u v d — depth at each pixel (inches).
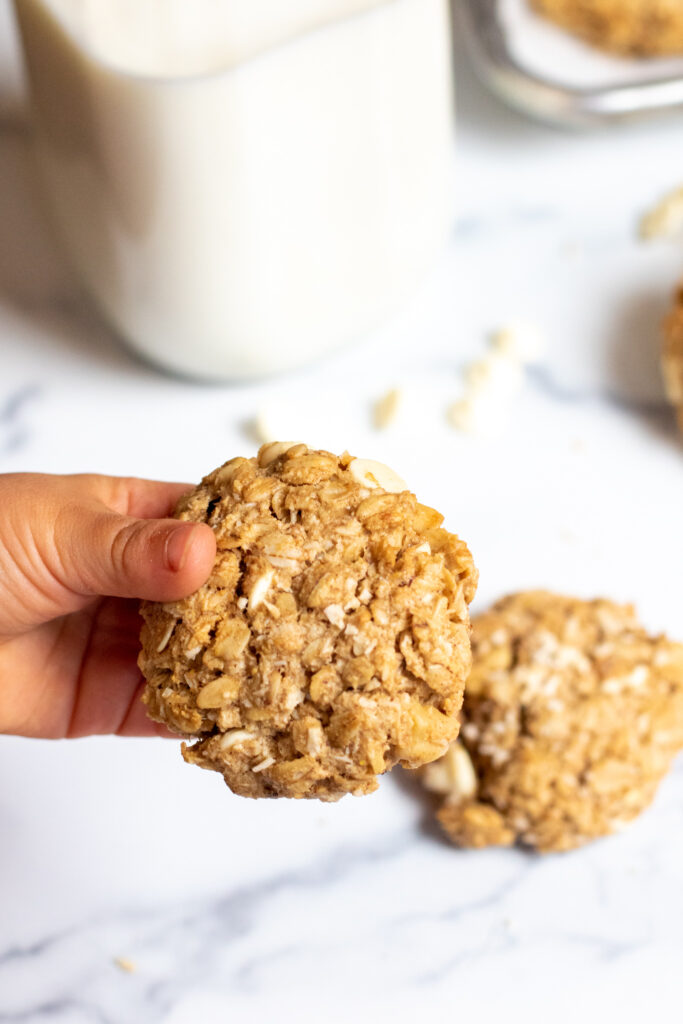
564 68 21.2
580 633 17.3
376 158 17.2
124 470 19.4
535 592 18.1
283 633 12.4
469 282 20.7
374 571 12.6
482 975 16.7
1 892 17.1
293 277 17.8
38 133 17.9
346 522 12.8
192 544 12.7
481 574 18.8
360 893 17.1
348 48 16.1
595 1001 16.5
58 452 19.5
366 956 16.8
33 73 17.0
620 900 17.0
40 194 20.8
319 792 12.6
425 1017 16.5
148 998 16.6
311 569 12.6
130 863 17.2
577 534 19.0
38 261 20.5
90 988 16.7
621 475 19.4
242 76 15.8
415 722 12.3
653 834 17.3
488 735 16.8
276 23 16.0
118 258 17.7
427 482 19.4
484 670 17.0
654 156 21.3
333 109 16.5
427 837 17.3
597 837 16.8
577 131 21.5
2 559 14.3
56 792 17.6
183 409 19.8
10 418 19.6
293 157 16.6
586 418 19.7
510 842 16.8
